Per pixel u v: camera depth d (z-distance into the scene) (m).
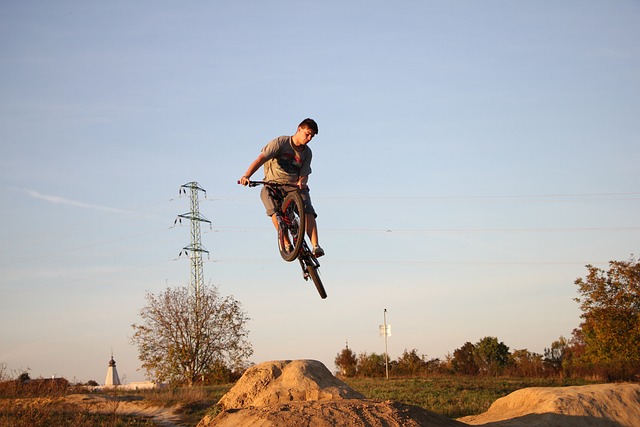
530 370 47.75
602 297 39.25
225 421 11.55
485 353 52.94
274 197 8.58
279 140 8.36
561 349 53.75
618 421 12.85
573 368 45.09
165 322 45.62
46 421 20.34
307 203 8.39
